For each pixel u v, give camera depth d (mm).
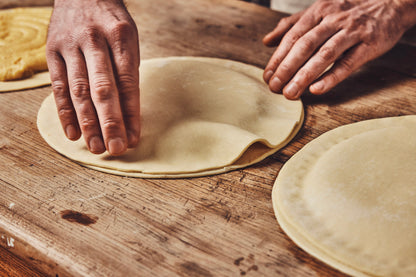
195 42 1308
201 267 615
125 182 782
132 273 610
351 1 1034
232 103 913
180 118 871
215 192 755
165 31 1382
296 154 811
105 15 811
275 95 1005
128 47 788
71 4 851
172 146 824
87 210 725
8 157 860
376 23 1014
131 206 730
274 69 989
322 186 702
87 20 809
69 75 782
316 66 919
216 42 1305
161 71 971
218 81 960
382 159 737
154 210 721
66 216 713
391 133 799
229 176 790
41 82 1116
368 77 1091
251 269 609
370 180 696
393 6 1059
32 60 1150
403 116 904
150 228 686
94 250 649
